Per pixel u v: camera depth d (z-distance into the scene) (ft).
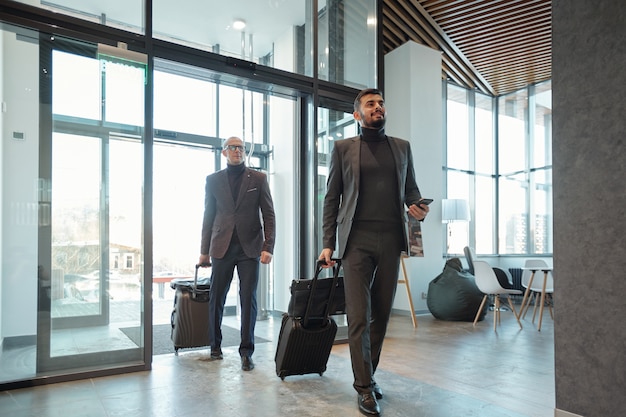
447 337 14.52
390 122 21.77
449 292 18.20
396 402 8.00
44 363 9.37
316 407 7.72
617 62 6.50
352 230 7.66
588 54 6.83
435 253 21.21
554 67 7.25
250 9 13.16
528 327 16.63
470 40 22.12
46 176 9.62
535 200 27.81
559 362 7.03
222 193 11.05
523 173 28.45
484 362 11.10
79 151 9.97
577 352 6.81
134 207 10.38
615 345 6.38
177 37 12.01
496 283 15.74
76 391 8.65
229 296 19.61
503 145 29.60
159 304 23.62
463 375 9.87
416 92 20.99
